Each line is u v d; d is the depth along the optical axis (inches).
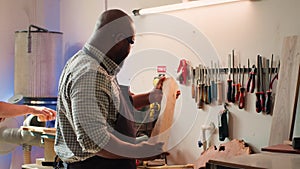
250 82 98.6
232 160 70.7
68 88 81.4
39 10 158.7
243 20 101.0
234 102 101.7
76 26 150.3
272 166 65.1
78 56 83.9
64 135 84.4
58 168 107.2
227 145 99.7
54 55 139.6
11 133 131.4
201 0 104.5
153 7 118.5
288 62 91.7
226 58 103.9
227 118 102.7
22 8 155.6
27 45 136.9
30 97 135.3
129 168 86.6
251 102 98.8
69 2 153.8
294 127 88.1
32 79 136.9
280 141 90.5
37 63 136.8
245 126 99.7
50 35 138.5
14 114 115.0
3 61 151.9
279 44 94.6
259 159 71.4
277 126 91.6
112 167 84.3
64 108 83.7
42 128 118.0
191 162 110.2
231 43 103.1
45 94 137.6
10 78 153.3
